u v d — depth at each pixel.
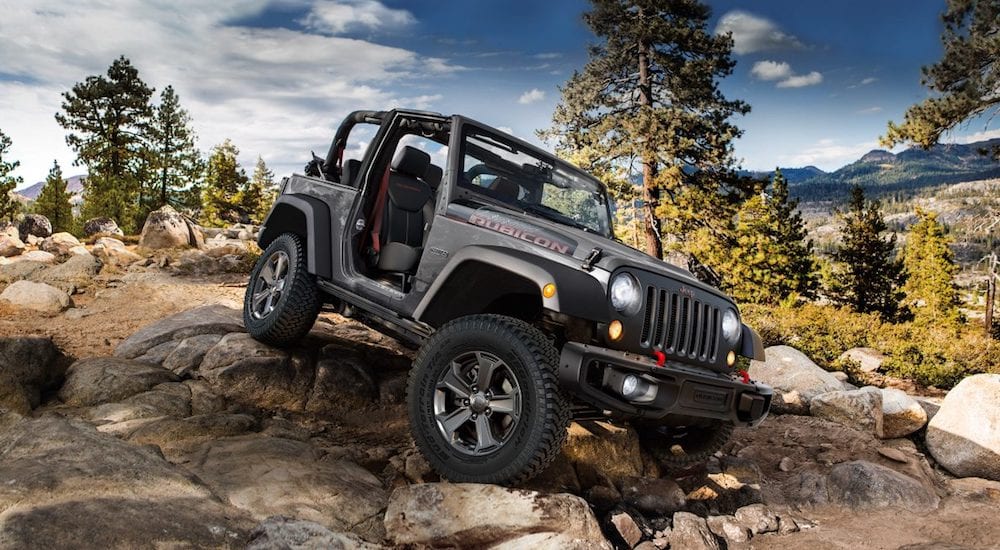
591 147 29.91
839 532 4.21
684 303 3.90
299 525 2.94
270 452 3.92
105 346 6.60
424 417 3.75
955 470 5.52
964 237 29.19
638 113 29.73
